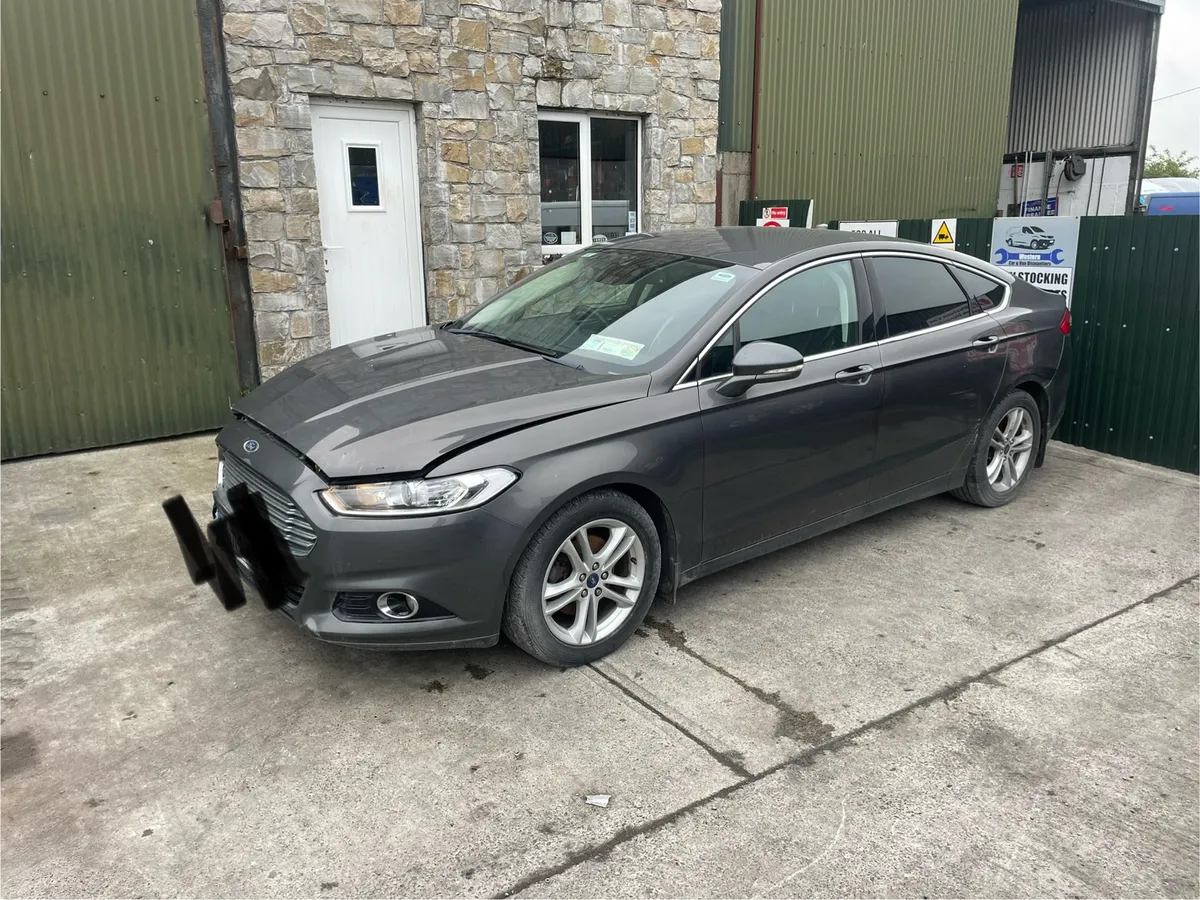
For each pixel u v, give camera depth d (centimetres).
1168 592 443
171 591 431
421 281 790
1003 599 433
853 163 1059
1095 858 267
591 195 885
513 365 388
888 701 347
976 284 518
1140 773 306
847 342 438
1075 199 1402
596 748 315
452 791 292
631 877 256
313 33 690
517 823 278
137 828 276
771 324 410
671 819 280
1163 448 645
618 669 366
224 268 687
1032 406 546
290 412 364
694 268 434
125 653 376
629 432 355
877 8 1025
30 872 257
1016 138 1503
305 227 709
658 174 894
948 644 390
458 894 250
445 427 330
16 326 619
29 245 615
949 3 1080
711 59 898
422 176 766
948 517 538
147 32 632
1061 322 554
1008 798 293
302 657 374
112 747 314
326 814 281
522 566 337
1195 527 527
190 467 617
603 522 356
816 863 263
